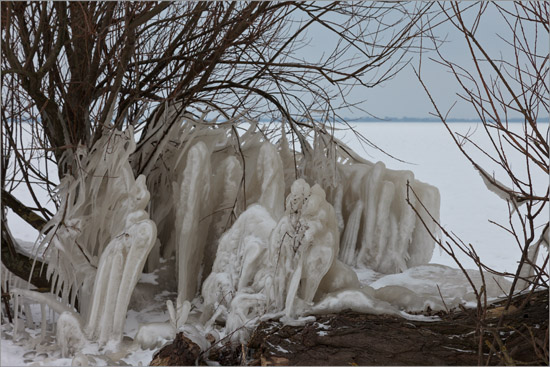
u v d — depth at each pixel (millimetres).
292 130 5758
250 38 5242
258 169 5219
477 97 3477
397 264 6246
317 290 4801
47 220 5078
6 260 4801
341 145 6602
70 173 4906
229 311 4551
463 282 5309
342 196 6348
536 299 4711
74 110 4930
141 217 4457
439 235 6445
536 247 5121
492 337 4055
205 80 5168
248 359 3977
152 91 5324
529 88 3496
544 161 3418
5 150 5027
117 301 4340
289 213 4531
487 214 11656
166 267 5395
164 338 4266
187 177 5004
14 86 4906
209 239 5371
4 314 4965
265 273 4582
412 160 20234
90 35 4828
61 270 4625
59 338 4309
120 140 4727
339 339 4062
